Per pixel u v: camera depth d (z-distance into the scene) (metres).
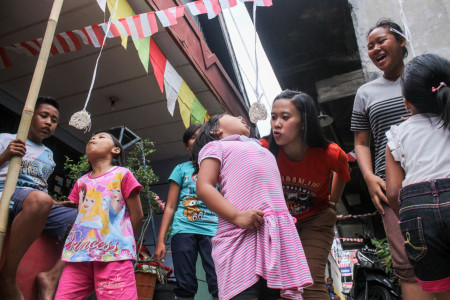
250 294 1.50
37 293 2.48
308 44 7.30
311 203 2.35
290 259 1.56
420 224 1.53
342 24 6.75
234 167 1.71
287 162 2.28
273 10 6.54
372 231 12.17
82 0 3.86
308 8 6.50
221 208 1.59
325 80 7.12
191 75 5.16
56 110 2.81
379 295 5.50
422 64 1.76
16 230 2.13
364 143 2.56
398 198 1.71
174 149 6.57
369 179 2.27
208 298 4.09
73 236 2.25
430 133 1.67
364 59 4.86
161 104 5.54
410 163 1.68
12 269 2.12
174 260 2.84
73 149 5.93
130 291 2.17
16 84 4.89
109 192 2.37
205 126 2.08
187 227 2.90
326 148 2.24
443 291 1.52
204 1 3.09
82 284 2.17
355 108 2.60
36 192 2.23
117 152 2.65
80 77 4.93
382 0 5.00
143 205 4.21
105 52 4.55
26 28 4.20
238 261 1.52
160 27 4.31
